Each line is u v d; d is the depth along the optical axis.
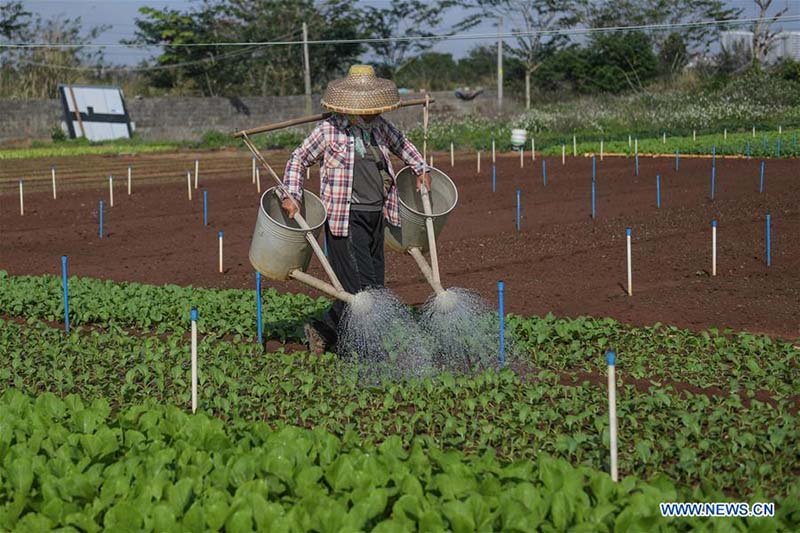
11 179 26.31
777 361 7.79
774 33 53.62
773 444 5.87
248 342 8.95
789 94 43.00
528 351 8.30
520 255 13.94
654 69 55.41
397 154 8.05
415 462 4.98
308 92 45.53
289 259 7.63
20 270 13.62
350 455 5.09
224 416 6.92
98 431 5.45
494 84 65.62
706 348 8.37
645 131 37.81
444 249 14.65
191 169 29.09
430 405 6.87
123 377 8.02
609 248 14.23
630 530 4.13
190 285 11.65
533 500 4.41
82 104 44.44
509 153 33.16
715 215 17.05
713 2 56.38
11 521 4.47
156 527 4.25
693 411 6.70
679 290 11.15
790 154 27.70
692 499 4.68
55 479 4.73
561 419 6.57
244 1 56.19
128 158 33.84
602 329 8.81
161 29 55.50
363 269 7.92
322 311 9.81
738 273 12.15
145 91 56.03
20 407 6.15
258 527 4.25
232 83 56.59
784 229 15.11
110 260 14.38
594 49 56.53
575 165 27.50
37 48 53.19
